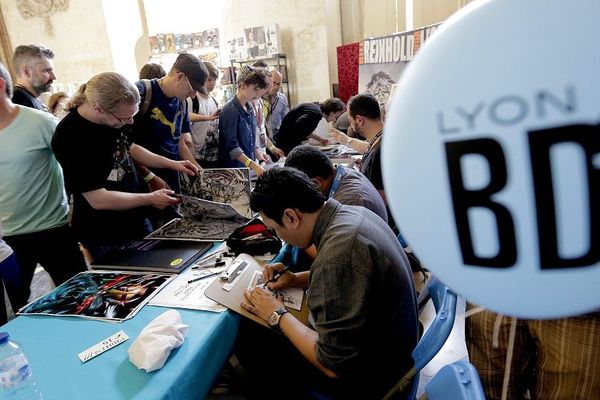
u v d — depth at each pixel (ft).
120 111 4.60
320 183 4.89
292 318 3.54
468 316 4.12
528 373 3.97
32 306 3.80
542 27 1.01
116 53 18.83
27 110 5.48
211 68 10.36
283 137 11.00
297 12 16.43
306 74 17.03
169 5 17.90
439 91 1.13
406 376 3.12
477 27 1.07
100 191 4.90
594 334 3.16
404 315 3.22
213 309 3.59
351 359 2.97
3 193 5.57
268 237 4.85
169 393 2.70
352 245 2.98
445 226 1.24
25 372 2.78
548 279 1.19
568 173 1.07
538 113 1.05
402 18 15.64
